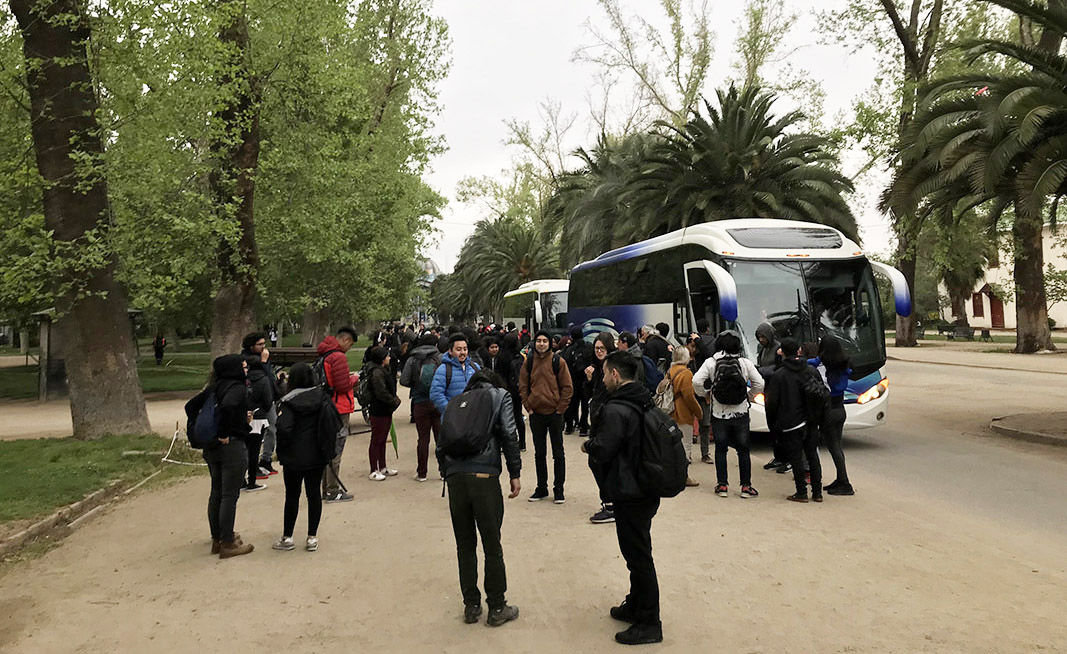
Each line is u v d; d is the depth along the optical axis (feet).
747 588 17.30
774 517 23.88
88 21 38.58
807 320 39.50
